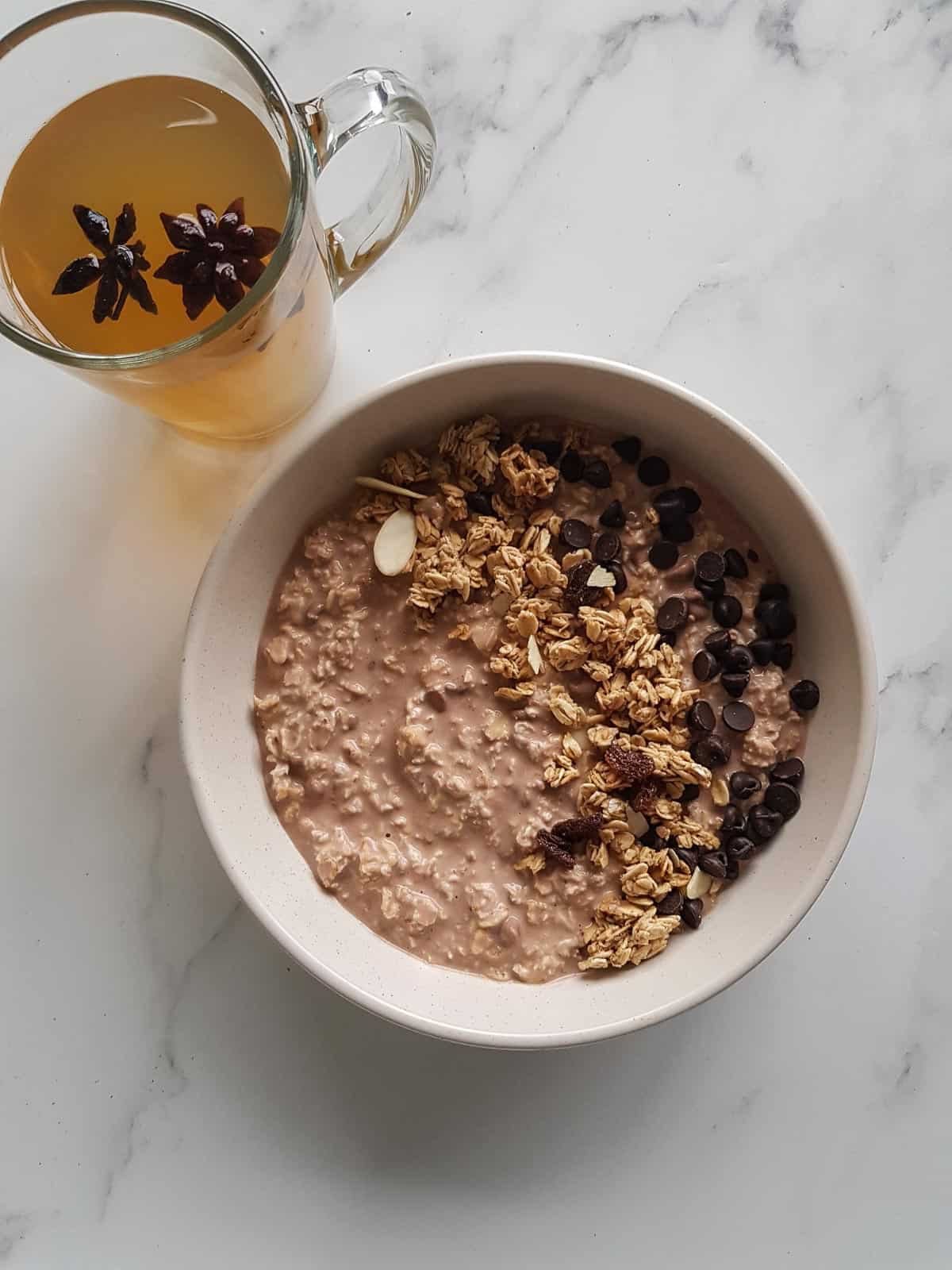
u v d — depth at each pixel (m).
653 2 0.30
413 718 0.27
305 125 0.25
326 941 0.26
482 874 0.27
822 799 0.26
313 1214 0.30
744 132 0.30
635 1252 0.30
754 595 0.28
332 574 0.28
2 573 0.30
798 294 0.30
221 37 0.23
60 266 0.25
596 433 0.28
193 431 0.30
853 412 0.30
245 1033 0.30
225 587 0.26
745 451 0.26
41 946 0.30
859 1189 0.30
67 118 0.25
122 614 0.30
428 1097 0.30
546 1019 0.26
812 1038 0.30
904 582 0.30
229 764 0.27
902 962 0.30
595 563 0.27
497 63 0.30
